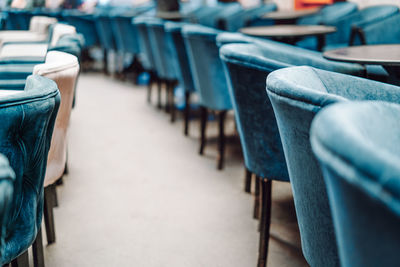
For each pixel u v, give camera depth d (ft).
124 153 9.84
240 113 5.39
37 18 14.03
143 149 10.10
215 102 8.49
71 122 12.68
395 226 1.51
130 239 6.10
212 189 7.78
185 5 24.07
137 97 16.12
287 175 5.13
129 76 20.98
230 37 7.09
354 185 1.56
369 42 8.99
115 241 6.06
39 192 3.72
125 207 7.11
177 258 5.63
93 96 16.48
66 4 27.30
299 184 3.37
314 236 3.33
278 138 5.03
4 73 7.36
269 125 5.05
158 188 7.87
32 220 3.57
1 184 1.96
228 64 5.26
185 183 8.07
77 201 7.37
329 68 6.25
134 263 5.52
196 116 13.19
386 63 5.09
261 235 5.18
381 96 3.88
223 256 5.66
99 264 5.51
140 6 24.79
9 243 3.37
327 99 2.69
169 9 16.70
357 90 3.85
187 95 10.90
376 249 1.70
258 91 4.97
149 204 7.21
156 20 12.62
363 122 1.96
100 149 10.16
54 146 4.99
